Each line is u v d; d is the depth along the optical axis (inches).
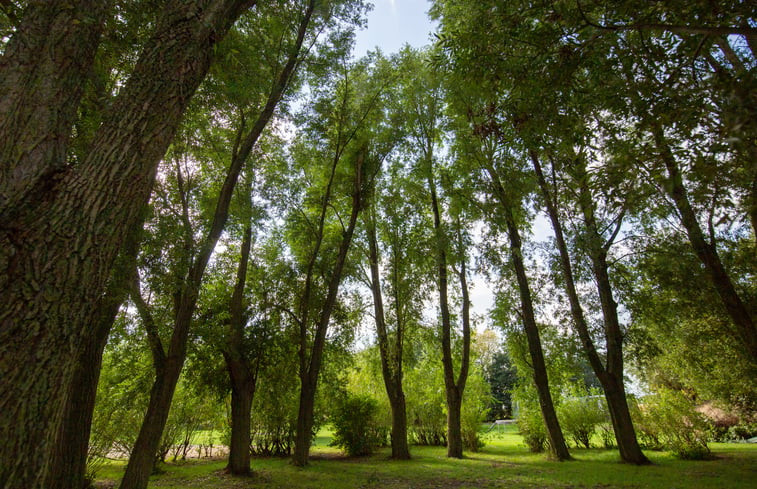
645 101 174.7
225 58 251.4
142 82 120.2
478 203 602.5
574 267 551.5
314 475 449.1
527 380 692.1
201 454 732.7
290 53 389.1
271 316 569.0
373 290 688.4
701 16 149.8
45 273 90.5
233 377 485.1
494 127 228.4
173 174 432.5
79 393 279.1
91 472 400.2
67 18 121.3
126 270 294.0
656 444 614.2
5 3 190.1
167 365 311.3
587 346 526.9
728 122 110.3
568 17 171.3
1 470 79.6
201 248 341.7
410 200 684.1
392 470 481.7
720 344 533.3
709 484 336.8
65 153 111.3
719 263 400.8
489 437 950.4
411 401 812.6
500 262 608.4
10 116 104.7
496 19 196.4
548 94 197.9
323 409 703.1
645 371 701.3
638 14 170.4
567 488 355.3
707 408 764.0
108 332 304.0
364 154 620.7
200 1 140.6
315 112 554.3
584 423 714.8
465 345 658.8
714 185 166.2
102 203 102.2
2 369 82.7
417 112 700.7
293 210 579.5
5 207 93.8
